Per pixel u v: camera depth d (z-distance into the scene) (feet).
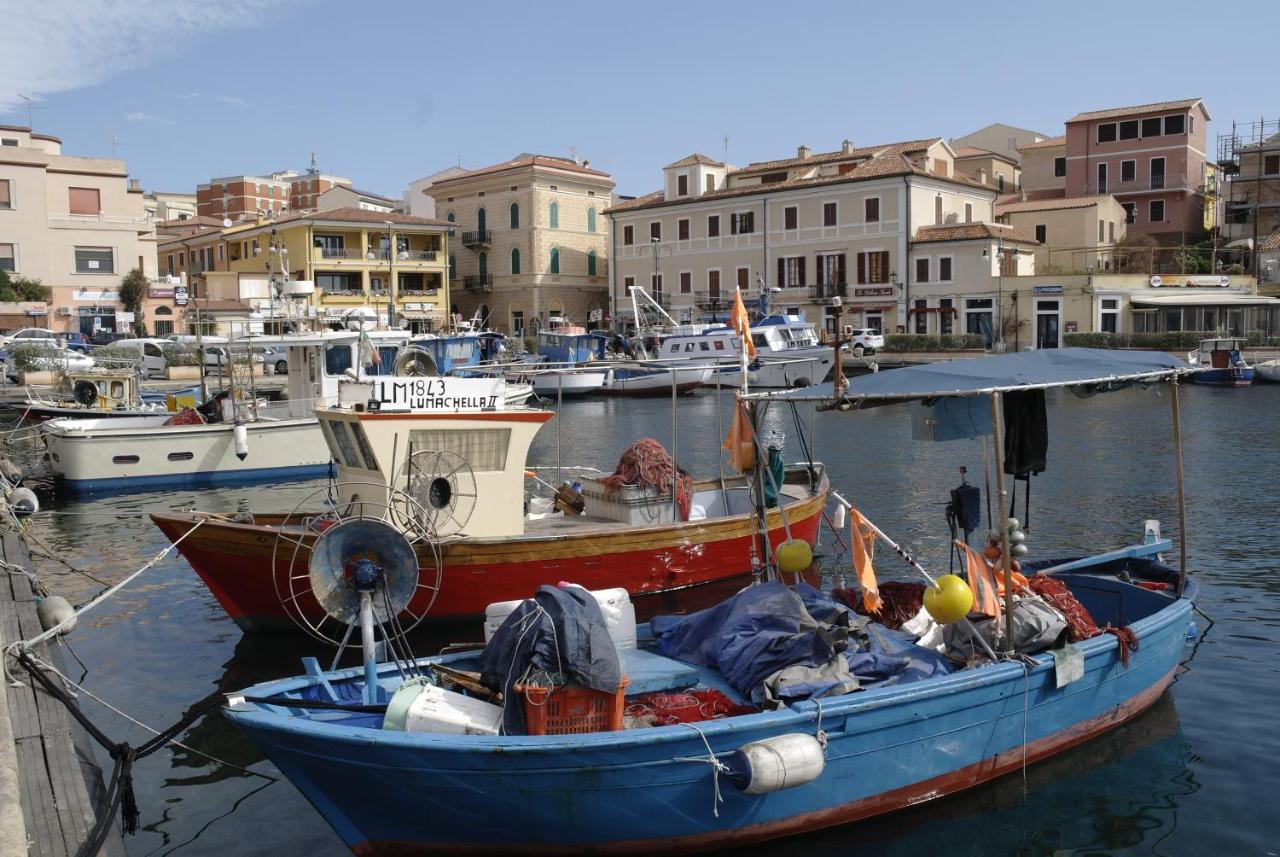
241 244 213.05
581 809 21.80
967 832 24.62
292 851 24.44
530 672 22.41
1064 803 25.79
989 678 25.00
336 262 196.13
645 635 29.37
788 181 191.01
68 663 36.99
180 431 73.20
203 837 25.03
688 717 23.91
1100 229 189.26
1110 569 35.37
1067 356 29.07
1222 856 23.59
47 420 77.46
